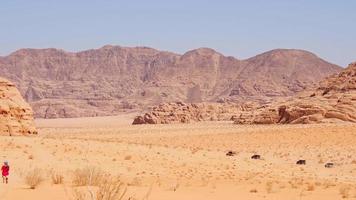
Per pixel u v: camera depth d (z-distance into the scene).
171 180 34.03
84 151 46.12
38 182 23.98
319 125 106.81
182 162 46.84
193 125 165.75
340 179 40.09
